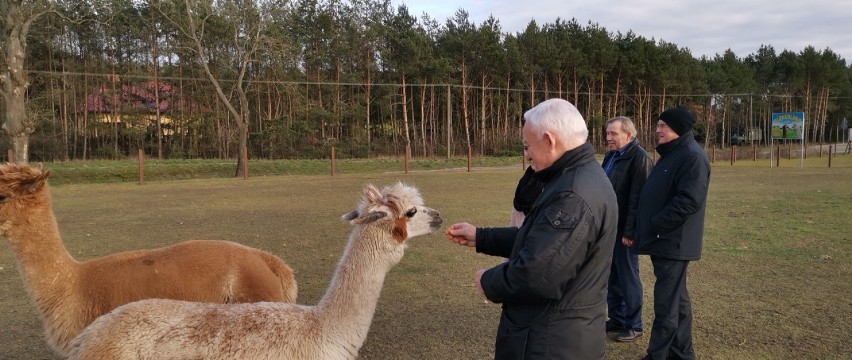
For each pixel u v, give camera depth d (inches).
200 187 889.5
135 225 512.7
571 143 119.6
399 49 1956.2
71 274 170.2
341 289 147.3
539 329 116.1
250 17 1280.8
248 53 1255.5
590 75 2197.3
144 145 1849.2
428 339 233.9
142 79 1825.8
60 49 1787.6
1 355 215.5
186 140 1892.2
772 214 569.9
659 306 197.8
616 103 2306.8
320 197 744.3
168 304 140.4
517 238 121.8
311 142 1820.9
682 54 2503.7
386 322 253.8
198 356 131.0
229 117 1902.1
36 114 1275.8
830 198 699.4
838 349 218.1
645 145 2308.1
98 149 1748.3
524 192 161.0
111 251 395.5
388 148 1974.7
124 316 134.8
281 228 498.6
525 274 110.5
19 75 879.1
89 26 1752.0
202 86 1865.2
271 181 1005.2
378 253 149.3
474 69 2153.1
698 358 210.7
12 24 876.0
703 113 2694.4
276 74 1726.1
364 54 2018.9
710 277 325.7
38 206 166.7
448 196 748.0
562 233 109.9
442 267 354.0
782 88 3051.2
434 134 2092.8
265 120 1813.5
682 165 195.6
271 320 139.4
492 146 2094.0
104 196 755.4
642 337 238.8
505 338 121.3
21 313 263.4
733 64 2896.2
